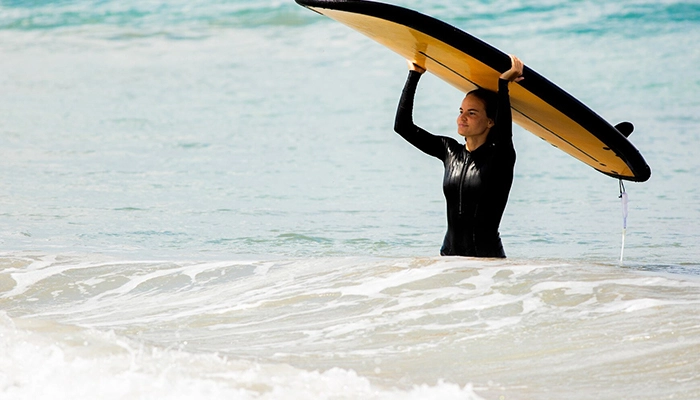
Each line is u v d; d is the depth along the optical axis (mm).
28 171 39469
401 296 16719
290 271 19797
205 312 16516
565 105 19516
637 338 13445
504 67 19203
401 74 68000
